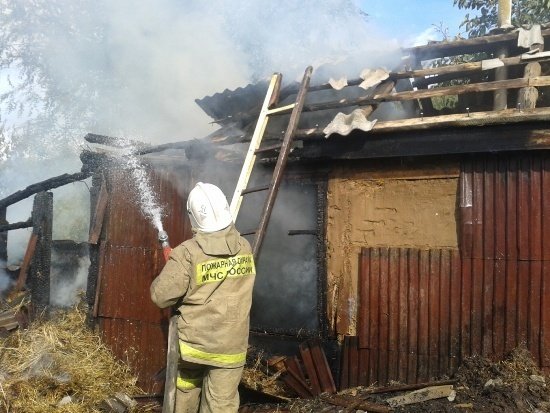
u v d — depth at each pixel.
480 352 4.32
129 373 5.62
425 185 4.66
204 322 3.44
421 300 4.58
